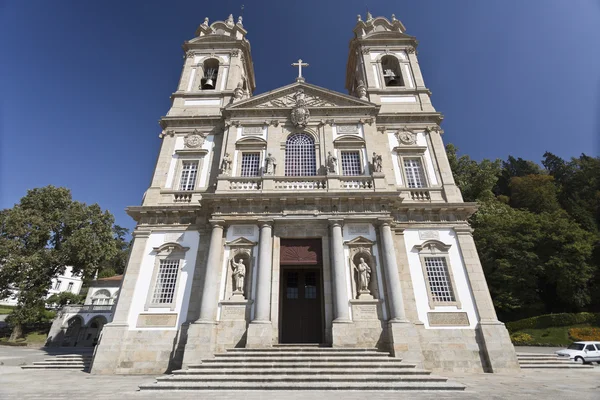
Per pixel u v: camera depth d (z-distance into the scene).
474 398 9.49
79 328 40.50
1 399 9.52
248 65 31.70
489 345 16.33
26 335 39.88
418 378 11.78
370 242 18.34
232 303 17.05
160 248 19.09
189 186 22.00
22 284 34.94
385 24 31.23
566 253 32.50
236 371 12.55
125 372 16.14
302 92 24.62
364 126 22.83
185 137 23.67
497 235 34.53
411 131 23.47
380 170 20.19
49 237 38.91
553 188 47.56
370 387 11.13
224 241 18.67
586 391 10.65
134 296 17.98
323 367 13.18
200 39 29.09
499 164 46.06
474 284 17.86
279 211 18.98
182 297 17.92
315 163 21.81
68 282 70.62
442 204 19.64
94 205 42.62
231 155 21.91
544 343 28.94
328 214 18.72
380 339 16.16
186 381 11.85
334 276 17.17
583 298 31.48
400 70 27.45
